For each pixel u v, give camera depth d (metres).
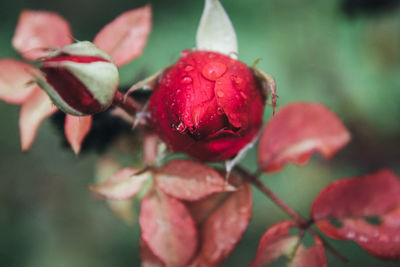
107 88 0.16
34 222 0.35
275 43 0.34
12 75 0.20
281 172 0.33
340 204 0.20
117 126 0.22
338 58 0.34
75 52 0.16
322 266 0.19
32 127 0.20
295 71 0.34
